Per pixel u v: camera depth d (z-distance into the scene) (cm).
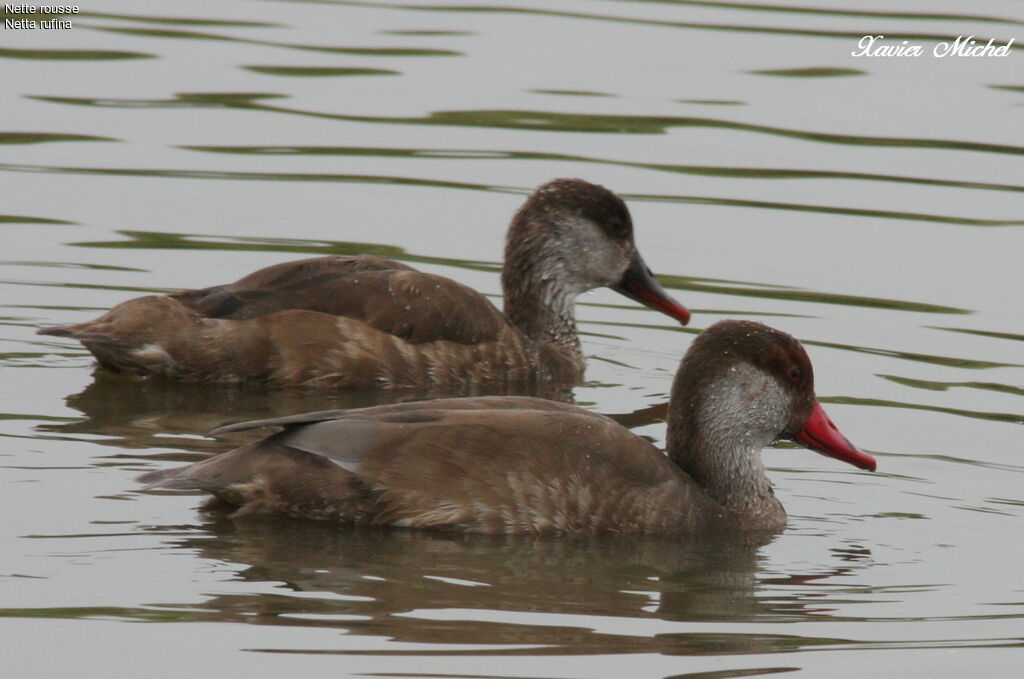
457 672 960
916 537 1210
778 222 1945
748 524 1238
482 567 1116
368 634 1002
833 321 1700
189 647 977
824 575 1136
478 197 1989
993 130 2184
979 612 1074
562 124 2188
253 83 2289
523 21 2542
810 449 1327
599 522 1192
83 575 1061
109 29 2470
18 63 2319
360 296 1554
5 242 1808
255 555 1108
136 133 2128
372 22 2534
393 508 1159
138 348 1483
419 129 2169
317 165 2066
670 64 2369
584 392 1573
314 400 1490
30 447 1290
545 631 1020
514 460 1174
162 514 1168
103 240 1831
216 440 1336
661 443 1402
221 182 2005
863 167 2091
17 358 1539
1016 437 1418
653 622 1041
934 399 1506
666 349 1711
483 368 1591
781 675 980
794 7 2597
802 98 2273
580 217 1689
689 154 2111
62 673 947
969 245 1891
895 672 985
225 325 1504
